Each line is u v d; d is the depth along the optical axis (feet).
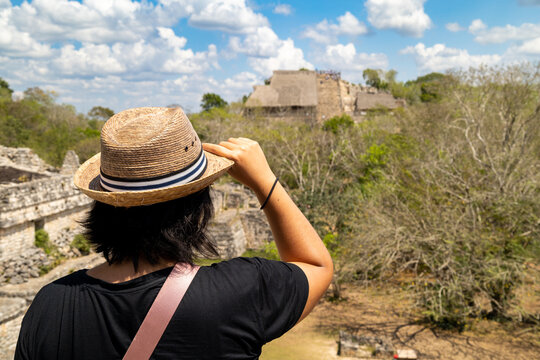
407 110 115.03
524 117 59.72
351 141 93.56
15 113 133.49
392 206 51.31
